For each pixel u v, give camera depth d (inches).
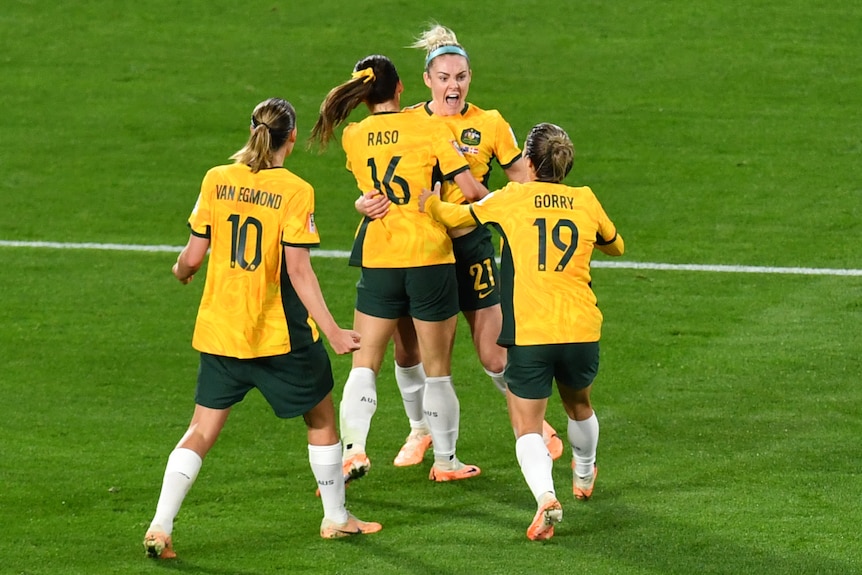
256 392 1055.0
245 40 1971.0
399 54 1913.1
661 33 1957.4
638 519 780.0
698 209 1472.7
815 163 1583.4
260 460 907.4
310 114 1754.4
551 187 763.4
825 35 1935.3
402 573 698.2
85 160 1638.8
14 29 2009.1
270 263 711.7
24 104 1791.3
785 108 1739.7
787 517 776.9
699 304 1227.2
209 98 1806.1
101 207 1512.1
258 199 712.4
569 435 804.6
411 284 838.5
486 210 767.1
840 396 1005.2
